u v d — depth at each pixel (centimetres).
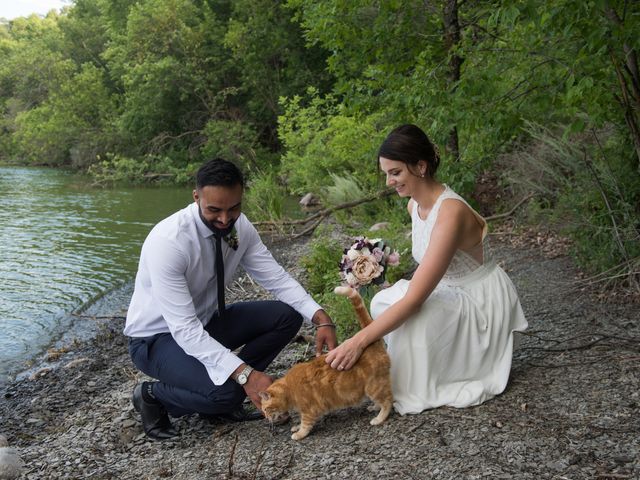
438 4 733
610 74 488
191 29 2516
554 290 571
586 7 427
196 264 324
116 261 997
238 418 351
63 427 403
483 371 332
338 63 809
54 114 3050
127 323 347
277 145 2523
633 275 534
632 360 374
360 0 710
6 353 601
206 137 2520
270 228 1130
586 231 600
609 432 288
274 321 355
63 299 786
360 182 1195
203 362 318
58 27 4094
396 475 266
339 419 328
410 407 318
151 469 309
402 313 303
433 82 613
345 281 388
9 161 3634
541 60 562
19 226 1312
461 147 830
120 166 2361
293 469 283
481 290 332
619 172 588
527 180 799
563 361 383
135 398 348
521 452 275
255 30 2320
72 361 564
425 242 322
